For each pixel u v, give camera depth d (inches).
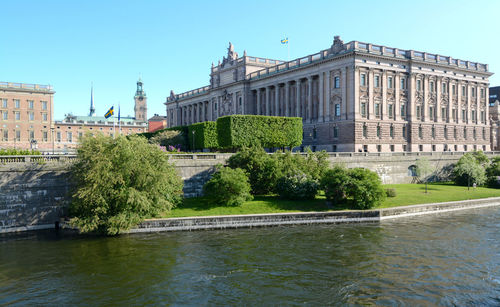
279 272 1104.8
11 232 1534.2
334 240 1408.7
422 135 3388.3
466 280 1043.3
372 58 3078.2
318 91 3415.4
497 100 4704.7
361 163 2407.7
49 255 1252.5
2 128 4591.5
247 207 1754.4
